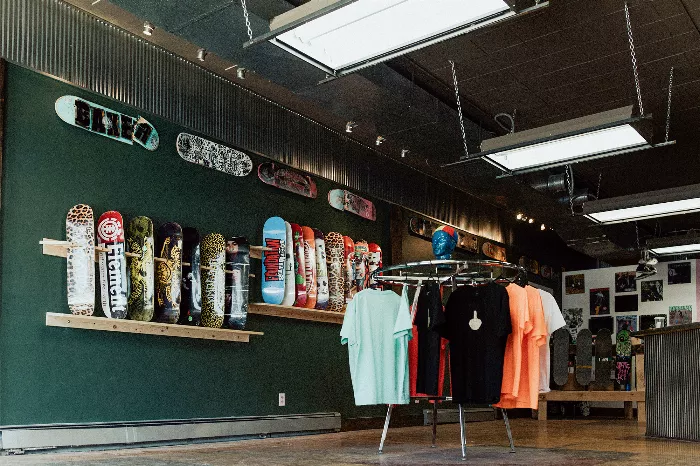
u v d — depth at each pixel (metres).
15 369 4.48
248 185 6.45
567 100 7.37
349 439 6.11
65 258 4.88
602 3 5.41
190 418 5.58
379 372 4.63
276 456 4.56
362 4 3.72
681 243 10.33
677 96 7.15
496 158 6.17
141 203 5.43
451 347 4.54
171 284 5.24
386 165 8.33
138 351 5.27
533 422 9.59
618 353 11.48
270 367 6.45
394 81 6.03
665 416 6.29
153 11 4.46
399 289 8.30
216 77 6.13
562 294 13.27
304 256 6.66
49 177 4.82
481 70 6.64
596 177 10.05
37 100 4.80
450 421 8.85
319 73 5.31
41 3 4.79
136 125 5.42
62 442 4.58
